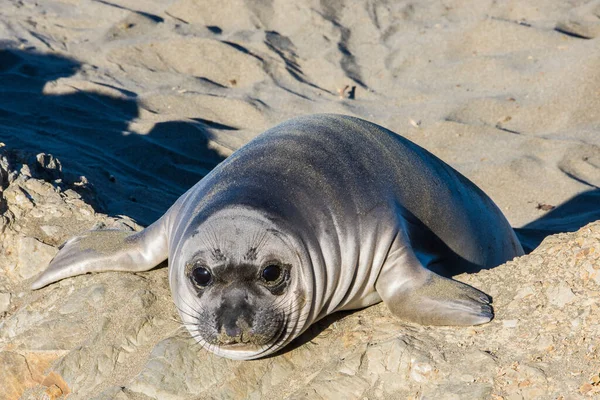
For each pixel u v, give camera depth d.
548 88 17.38
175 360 8.71
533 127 16.58
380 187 9.27
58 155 14.75
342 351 8.57
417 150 10.35
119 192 13.55
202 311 8.35
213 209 8.58
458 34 19.39
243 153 9.38
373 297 9.17
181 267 8.55
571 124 16.52
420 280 8.74
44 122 16.17
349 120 10.03
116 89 17.50
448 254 10.02
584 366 7.48
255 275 8.29
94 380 8.96
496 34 19.20
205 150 15.88
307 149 9.26
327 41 19.66
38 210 10.84
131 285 9.69
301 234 8.52
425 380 7.84
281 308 8.40
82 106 16.94
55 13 20.78
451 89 17.91
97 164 14.68
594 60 17.67
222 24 20.55
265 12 20.62
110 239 9.98
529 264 8.74
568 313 8.02
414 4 20.91
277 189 8.72
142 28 20.08
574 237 8.78
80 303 9.62
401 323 8.70
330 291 8.81
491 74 18.14
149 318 9.34
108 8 20.84
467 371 7.75
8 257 10.45
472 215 10.55
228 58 18.94
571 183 15.00
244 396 8.48
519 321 8.14
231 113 17.28
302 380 8.50
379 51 19.39
